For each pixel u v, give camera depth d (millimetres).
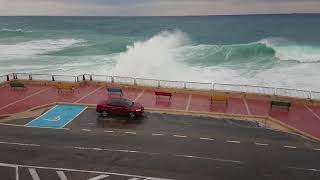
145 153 17688
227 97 27938
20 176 15195
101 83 33125
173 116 24453
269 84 36094
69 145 18688
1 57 56031
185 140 19688
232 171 15789
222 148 18531
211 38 90188
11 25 162625
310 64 46531
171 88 30828
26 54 59719
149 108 25938
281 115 24734
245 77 39375
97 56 55469
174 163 16547
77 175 15281
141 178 15039
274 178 15188
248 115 24625
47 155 17328
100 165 16250
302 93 32875
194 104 27156
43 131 20984
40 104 26781
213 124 22828
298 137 20641
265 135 20859
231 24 147375
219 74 40906
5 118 23594
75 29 132500
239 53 54344
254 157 17391
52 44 76562
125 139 19703
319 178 15266
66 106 26609
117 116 24188
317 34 92875
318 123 23109
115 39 88438
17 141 19203
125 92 30703
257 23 149250
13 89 31562
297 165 16547
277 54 54031
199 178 15070
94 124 22484
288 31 106500
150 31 118438
